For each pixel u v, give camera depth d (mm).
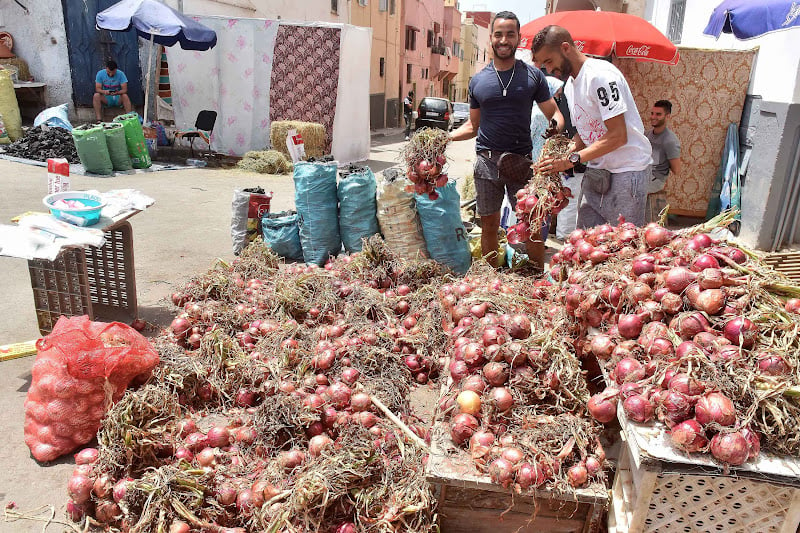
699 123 8531
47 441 2998
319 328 4020
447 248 5434
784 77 6930
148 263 5965
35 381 3004
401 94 34781
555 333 2916
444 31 52844
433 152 4434
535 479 2320
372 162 14828
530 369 2742
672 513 2209
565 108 6582
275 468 2697
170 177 10938
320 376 3398
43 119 12234
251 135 13750
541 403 2746
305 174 5723
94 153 10328
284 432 2920
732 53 8148
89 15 14070
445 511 2518
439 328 4113
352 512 2408
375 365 3527
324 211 5777
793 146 6617
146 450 2672
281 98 13469
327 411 3008
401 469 2535
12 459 3021
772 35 7465
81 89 14445
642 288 2691
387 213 5527
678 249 2908
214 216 8062
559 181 4070
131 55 14703
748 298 2381
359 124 14500
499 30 4816
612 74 4008
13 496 2768
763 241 6992
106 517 2574
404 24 33719
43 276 3988
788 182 6746
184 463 2582
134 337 3203
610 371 2590
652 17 11406
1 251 3396
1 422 3293
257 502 2482
